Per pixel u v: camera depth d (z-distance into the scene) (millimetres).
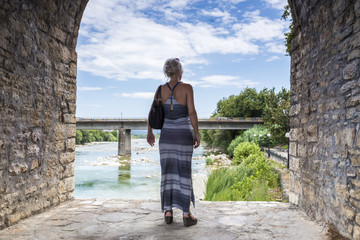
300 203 4289
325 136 3479
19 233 3133
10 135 3412
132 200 4762
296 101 4625
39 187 3988
